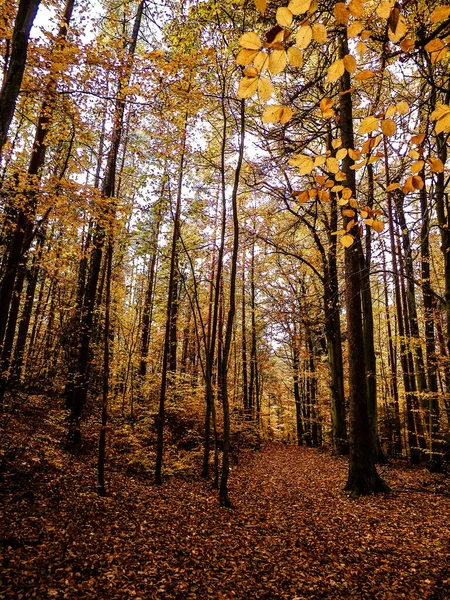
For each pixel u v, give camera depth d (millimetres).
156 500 7891
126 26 9773
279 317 15883
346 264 9234
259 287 18094
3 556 4691
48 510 6246
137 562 5098
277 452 17156
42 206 7438
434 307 11188
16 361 9625
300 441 22516
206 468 10625
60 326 11445
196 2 7211
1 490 6512
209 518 7078
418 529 6270
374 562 5211
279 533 6371
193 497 8469
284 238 14875
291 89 6730
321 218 13195
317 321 14773
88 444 10664
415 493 8234
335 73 1788
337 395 14180
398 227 6555
